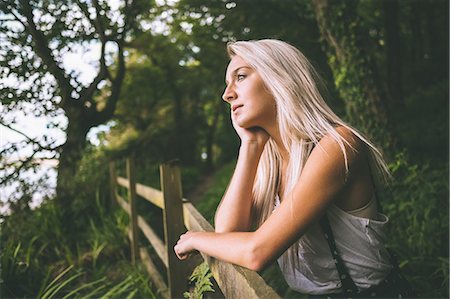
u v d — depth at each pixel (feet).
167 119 57.41
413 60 53.36
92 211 21.03
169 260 9.64
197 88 55.62
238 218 5.18
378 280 4.77
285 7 33.06
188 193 41.34
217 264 4.97
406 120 33.53
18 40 14.66
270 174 5.30
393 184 15.11
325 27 20.42
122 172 25.96
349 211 4.67
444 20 48.96
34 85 14.52
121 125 42.78
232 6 34.01
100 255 16.35
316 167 4.43
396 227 13.73
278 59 4.84
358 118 20.04
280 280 11.90
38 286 13.26
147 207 24.08
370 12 43.47
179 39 41.75
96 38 20.56
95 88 21.76
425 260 11.84
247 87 4.98
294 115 4.70
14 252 14.43
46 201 19.04
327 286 4.91
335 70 20.66
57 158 18.88
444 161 22.03
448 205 13.29
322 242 4.71
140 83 44.52
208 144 66.23
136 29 26.35
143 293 11.66
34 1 15.35
